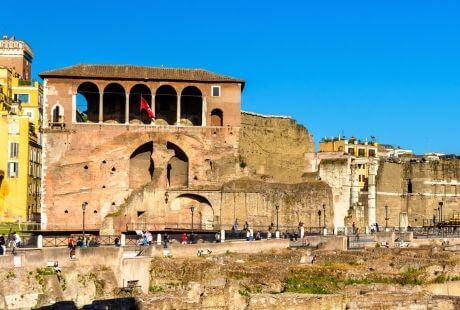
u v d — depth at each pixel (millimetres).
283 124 135000
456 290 60344
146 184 117500
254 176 123188
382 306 41531
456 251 79562
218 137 122875
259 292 52000
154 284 66125
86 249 67500
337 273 56906
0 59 159625
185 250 76000
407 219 159250
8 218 128750
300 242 91250
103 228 108438
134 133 120062
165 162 119750
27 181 131125
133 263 68312
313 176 129375
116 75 121125
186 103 127438
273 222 117562
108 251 67625
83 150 118250
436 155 190375
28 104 149000
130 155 119625
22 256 62344
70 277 64875
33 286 61781
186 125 122625
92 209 117250
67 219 116562
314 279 55938
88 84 121312
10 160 130375
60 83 119562
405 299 43188
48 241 84438
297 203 118375
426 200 162750
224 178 121250
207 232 107250
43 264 64000
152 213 116812
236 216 118188
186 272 65188
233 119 123750
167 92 125688
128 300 45312
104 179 118250
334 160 128250
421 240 100250
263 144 131625
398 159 167750
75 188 117250
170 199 118938
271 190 118375
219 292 47938
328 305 45094
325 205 118625
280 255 73688
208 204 119875
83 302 64188
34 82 150375
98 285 65438
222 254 76125
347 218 126125
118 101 125375
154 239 96312
